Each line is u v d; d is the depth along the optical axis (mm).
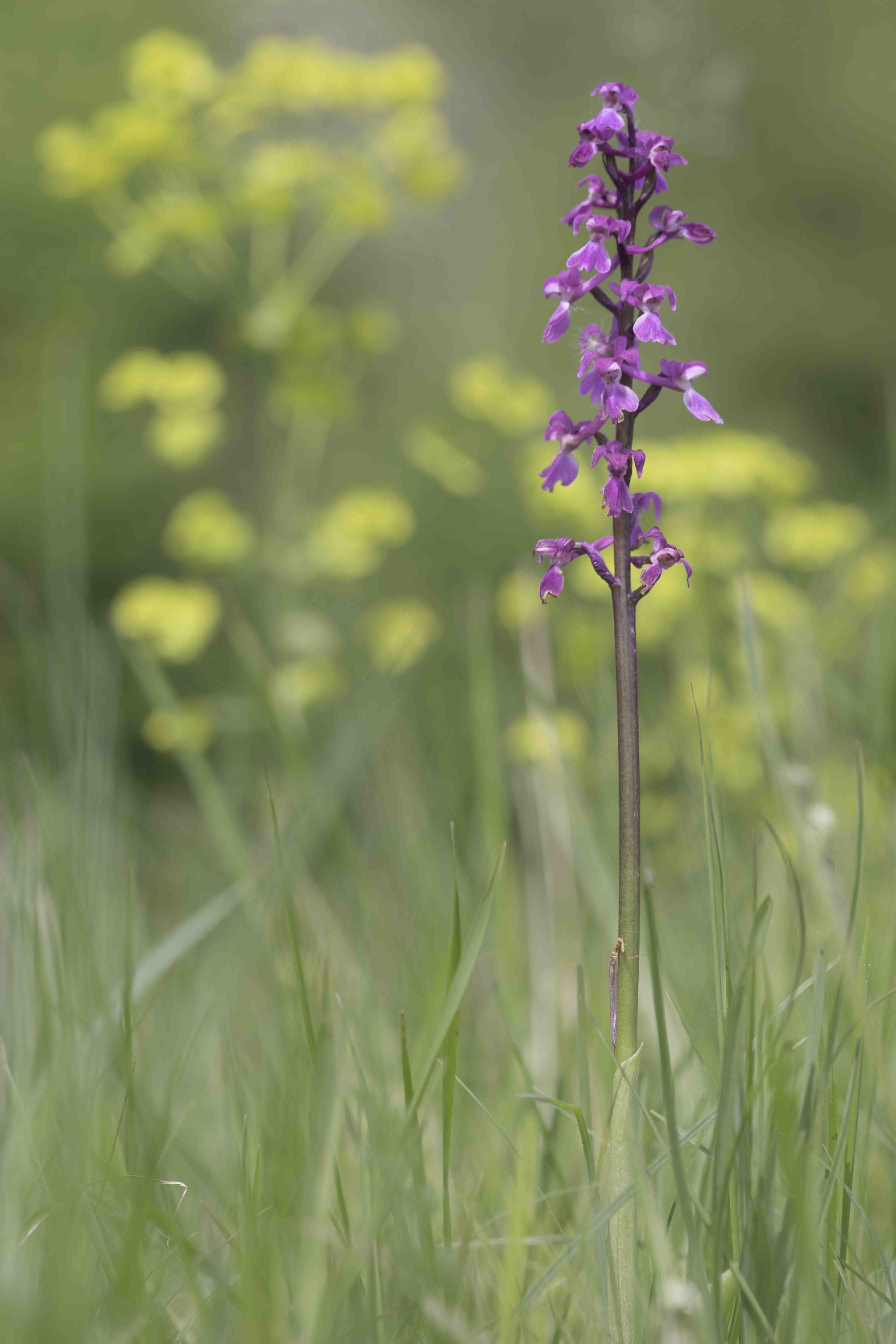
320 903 1648
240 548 3400
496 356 7285
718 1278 1344
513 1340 1363
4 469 5863
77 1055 1428
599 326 1383
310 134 4172
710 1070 1448
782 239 8875
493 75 9539
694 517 2895
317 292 8469
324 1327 1357
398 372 7602
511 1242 1352
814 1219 1366
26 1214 1394
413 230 8516
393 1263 1388
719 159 8703
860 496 3516
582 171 9102
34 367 6324
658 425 7500
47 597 2613
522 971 1721
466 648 3477
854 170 8781
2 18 7051
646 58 5207
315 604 3816
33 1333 1320
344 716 2834
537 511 3246
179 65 3547
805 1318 1354
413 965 1622
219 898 1550
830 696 2172
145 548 5988
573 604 3232
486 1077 1569
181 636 3125
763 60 8617
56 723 1678
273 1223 1373
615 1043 1362
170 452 3527
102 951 1547
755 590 2682
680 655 2805
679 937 1646
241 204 3510
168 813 2805
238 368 5781
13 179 6613
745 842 2004
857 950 1461
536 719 1729
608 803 1744
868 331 8383
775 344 8422
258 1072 1509
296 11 7789
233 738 2918
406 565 4852
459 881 1586
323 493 6168
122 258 3611
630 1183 1357
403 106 3613
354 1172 1477
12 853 1501
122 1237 1382
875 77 8727
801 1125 1377
